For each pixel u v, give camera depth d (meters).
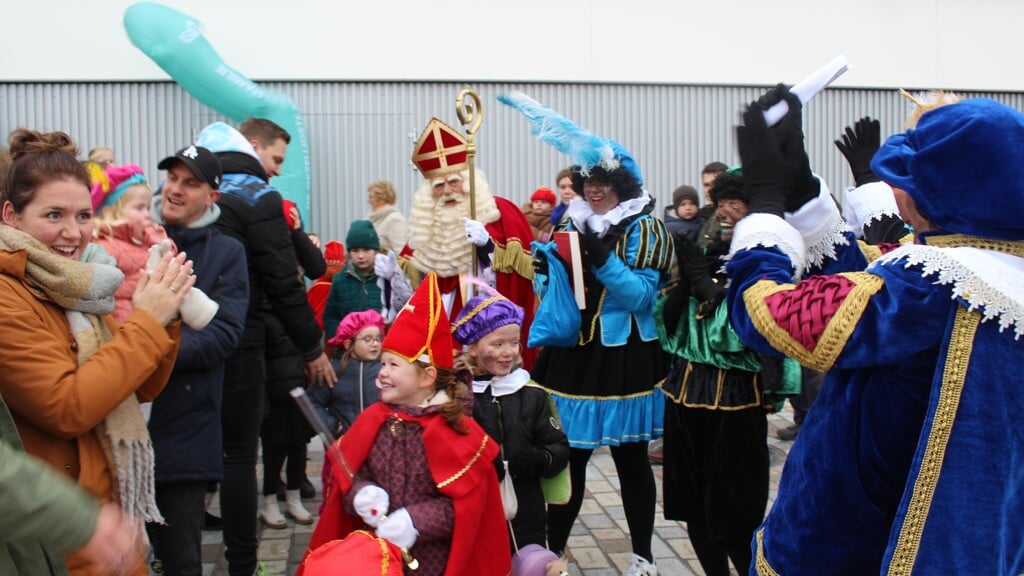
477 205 5.61
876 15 11.69
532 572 3.24
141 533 2.65
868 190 3.32
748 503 3.65
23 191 2.52
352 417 4.55
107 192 3.42
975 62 11.90
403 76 10.98
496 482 3.00
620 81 11.33
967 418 1.92
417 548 2.86
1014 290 1.93
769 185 2.33
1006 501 1.91
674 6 11.38
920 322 1.97
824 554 2.14
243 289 3.54
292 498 5.27
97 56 10.73
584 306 4.05
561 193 7.98
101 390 2.45
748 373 3.69
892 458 2.08
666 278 4.19
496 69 11.12
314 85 10.96
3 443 1.75
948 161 1.99
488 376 3.54
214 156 3.59
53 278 2.47
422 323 2.92
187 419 3.33
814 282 2.11
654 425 4.15
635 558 4.20
